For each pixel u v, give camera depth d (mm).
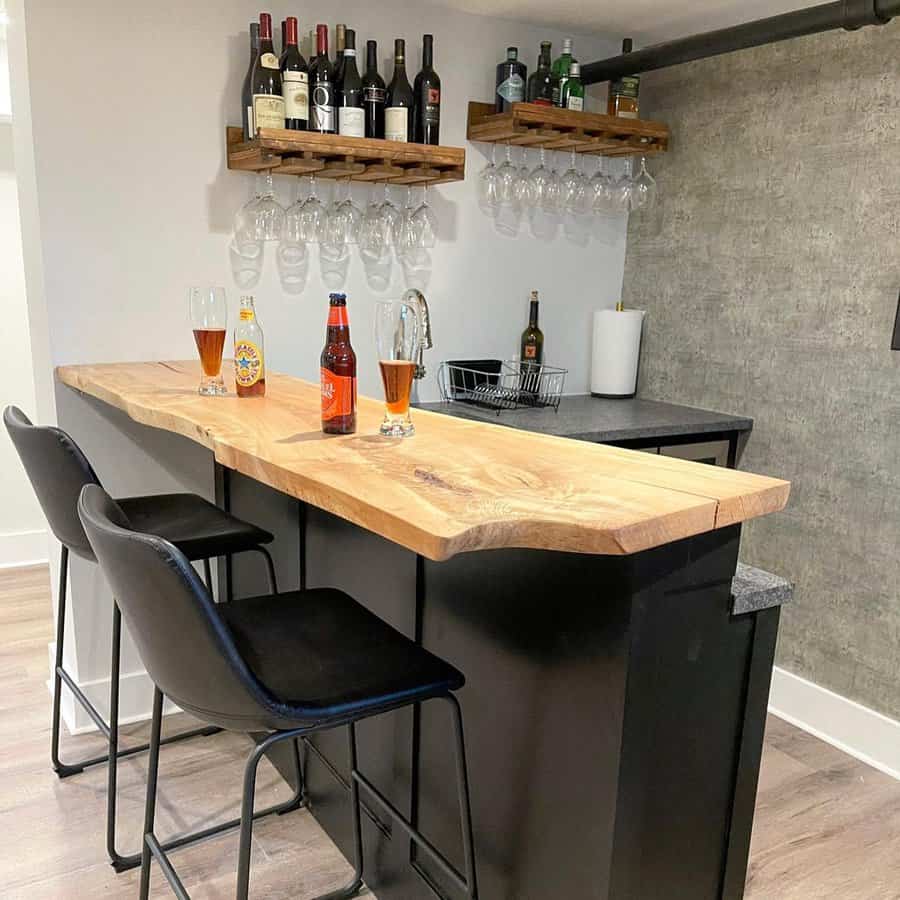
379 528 1080
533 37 3002
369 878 1915
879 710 2547
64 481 1721
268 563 2039
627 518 1061
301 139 2320
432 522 1017
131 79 2355
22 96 2318
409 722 1706
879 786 2400
